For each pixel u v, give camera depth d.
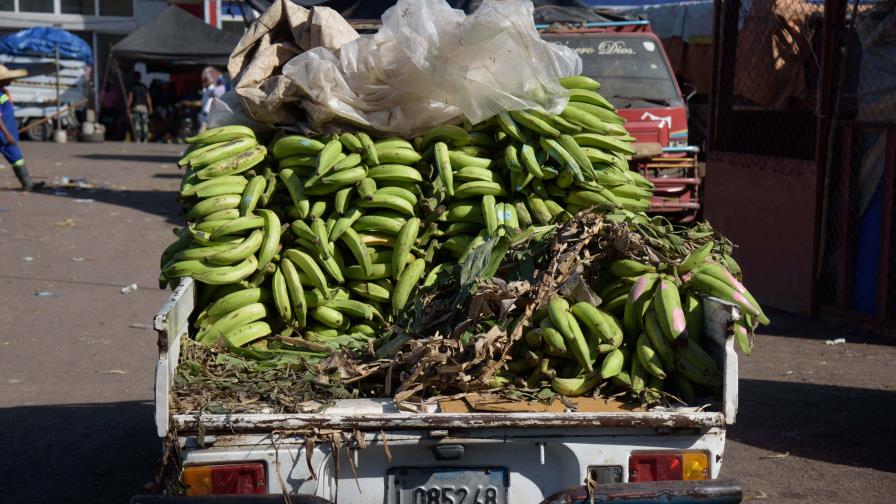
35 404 6.49
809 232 9.10
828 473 5.32
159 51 28.11
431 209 4.57
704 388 3.81
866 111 8.66
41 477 5.25
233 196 4.51
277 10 5.28
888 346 8.09
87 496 5.00
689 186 10.34
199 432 3.29
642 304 3.84
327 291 4.41
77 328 8.52
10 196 17.00
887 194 8.30
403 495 3.43
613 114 5.13
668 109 10.76
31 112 31.34
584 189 4.73
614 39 11.52
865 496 4.98
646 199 5.15
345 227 4.45
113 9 35.38
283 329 4.47
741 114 10.70
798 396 6.75
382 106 4.82
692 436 3.46
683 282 3.97
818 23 9.90
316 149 4.67
